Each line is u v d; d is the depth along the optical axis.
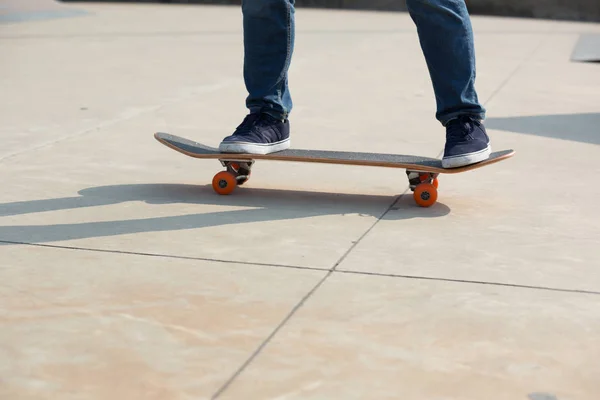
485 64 7.21
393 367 1.72
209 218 2.75
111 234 2.56
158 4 14.59
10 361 1.73
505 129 4.38
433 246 2.49
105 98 5.25
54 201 2.93
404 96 5.49
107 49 7.91
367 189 3.17
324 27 10.73
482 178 3.34
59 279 2.18
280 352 1.78
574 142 4.06
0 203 2.89
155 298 2.06
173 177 3.31
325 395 1.60
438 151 3.85
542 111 4.95
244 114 4.78
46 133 4.14
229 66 6.86
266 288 2.13
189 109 4.91
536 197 3.06
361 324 1.92
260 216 2.78
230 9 13.56
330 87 5.85
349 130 4.34
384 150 3.86
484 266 2.32
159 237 2.54
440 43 2.82
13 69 6.48
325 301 2.05
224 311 1.99
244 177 3.12
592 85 6.05
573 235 2.61
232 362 1.73
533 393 1.62
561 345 1.83
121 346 1.80
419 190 2.90
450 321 1.94
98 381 1.65
